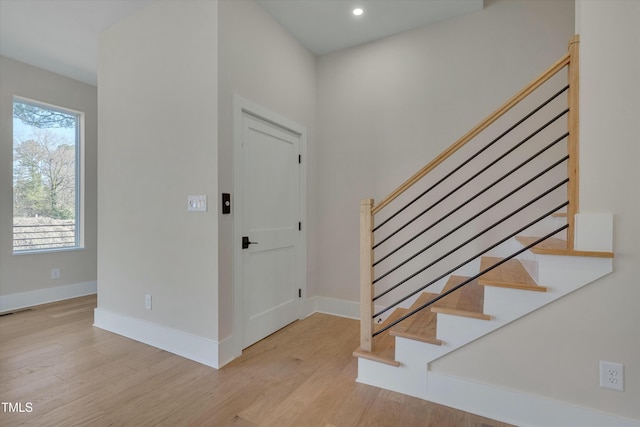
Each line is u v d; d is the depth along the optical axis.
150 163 2.55
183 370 2.14
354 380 2.02
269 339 2.68
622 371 1.43
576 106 1.52
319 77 3.41
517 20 2.54
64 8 2.60
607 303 1.46
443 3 2.57
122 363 2.23
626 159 1.43
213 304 2.21
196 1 2.29
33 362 2.23
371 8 2.63
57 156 3.90
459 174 2.71
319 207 3.41
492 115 1.72
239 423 1.61
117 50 2.79
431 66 2.85
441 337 1.78
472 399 1.71
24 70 3.52
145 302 2.58
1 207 3.38
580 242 1.49
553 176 2.43
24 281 3.55
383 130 3.06
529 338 1.59
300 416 1.66
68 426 1.56
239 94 2.38
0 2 2.51
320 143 3.40
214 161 2.21
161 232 2.48
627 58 1.43
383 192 3.06
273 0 2.53
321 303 3.40
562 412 1.53
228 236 2.29
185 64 2.35
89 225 4.12
